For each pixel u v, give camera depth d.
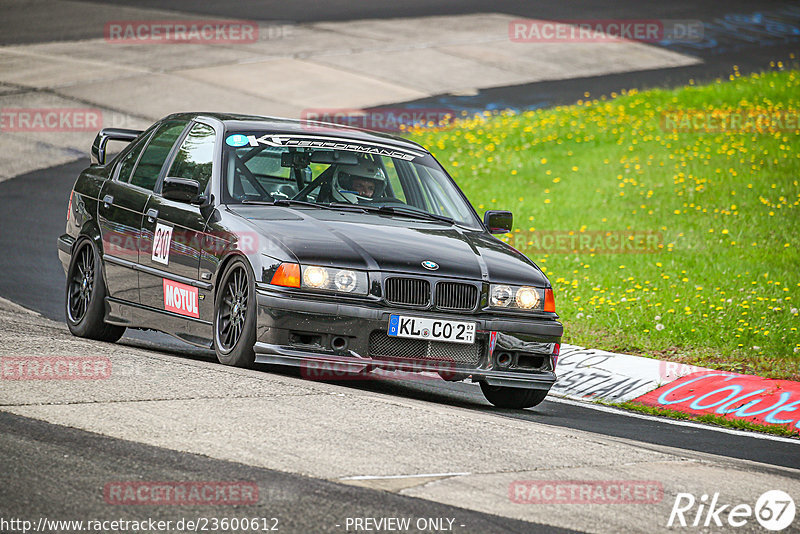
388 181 29.25
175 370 23.50
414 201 29.20
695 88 87.88
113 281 29.88
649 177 62.56
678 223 53.53
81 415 19.31
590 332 36.88
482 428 20.80
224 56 97.31
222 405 20.62
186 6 121.38
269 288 24.22
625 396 30.64
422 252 25.52
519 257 27.56
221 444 18.06
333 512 15.17
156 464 16.81
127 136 34.81
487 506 16.03
